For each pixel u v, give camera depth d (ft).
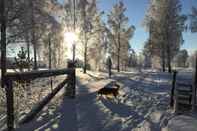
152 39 121.08
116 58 144.15
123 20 132.36
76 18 101.45
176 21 117.19
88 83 57.21
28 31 63.46
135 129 21.17
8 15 57.57
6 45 60.34
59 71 29.76
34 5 61.93
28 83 33.88
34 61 82.23
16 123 21.29
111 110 28.02
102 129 20.88
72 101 32.37
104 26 116.88
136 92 43.19
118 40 134.41
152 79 71.10
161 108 30.14
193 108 28.58
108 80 66.95
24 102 28.09
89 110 27.53
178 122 23.63
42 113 25.61
